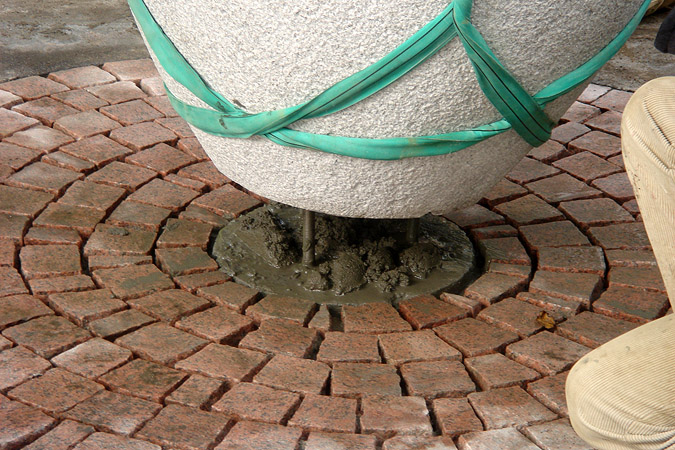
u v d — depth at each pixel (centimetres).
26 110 408
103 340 248
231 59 223
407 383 237
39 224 313
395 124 225
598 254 313
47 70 466
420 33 204
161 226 326
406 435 213
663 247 145
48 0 596
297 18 206
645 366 146
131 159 371
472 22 207
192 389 227
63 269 285
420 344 256
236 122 236
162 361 240
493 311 276
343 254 302
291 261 304
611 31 232
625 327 266
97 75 458
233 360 242
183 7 220
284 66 216
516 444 209
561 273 300
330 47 209
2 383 223
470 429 215
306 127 229
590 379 153
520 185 372
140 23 240
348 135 228
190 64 236
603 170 385
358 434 213
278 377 236
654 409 143
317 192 251
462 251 318
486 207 359
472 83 220
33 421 209
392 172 239
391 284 291
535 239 324
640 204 150
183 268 293
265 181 258
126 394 225
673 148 137
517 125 237
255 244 314
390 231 325
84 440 203
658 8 621
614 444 155
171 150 385
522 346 255
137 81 458
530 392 235
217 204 343
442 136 229
